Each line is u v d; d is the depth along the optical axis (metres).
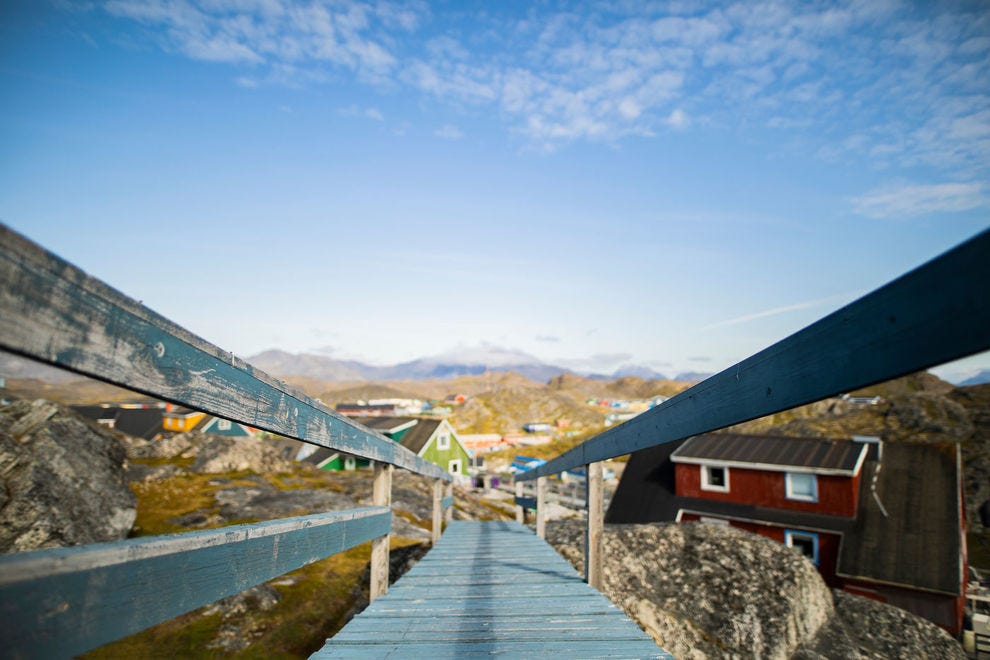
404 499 16.98
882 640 6.38
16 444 7.55
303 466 21.06
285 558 1.87
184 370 1.25
